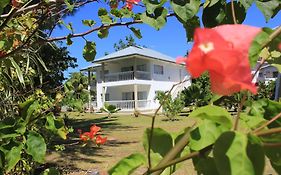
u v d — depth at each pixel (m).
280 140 0.66
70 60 9.88
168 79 33.88
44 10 2.18
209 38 0.54
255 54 0.71
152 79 32.25
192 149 0.69
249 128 0.70
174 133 0.86
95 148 9.13
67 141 9.13
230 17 1.15
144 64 32.34
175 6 1.11
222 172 0.58
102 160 7.89
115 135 12.59
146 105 31.81
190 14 1.10
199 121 0.72
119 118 20.77
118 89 33.44
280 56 0.82
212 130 0.69
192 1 1.10
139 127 15.53
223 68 0.54
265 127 0.73
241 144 0.59
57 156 7.69
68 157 7.72
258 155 0.58
